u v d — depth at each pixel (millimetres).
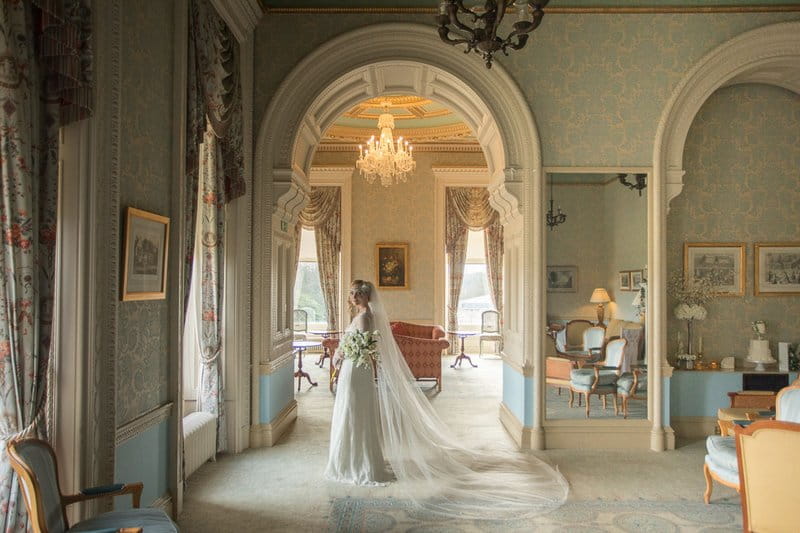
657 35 6566
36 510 2701
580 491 5125
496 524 4426
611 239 6578
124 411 3762
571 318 6566
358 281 5816
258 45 6637
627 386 6520
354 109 12055
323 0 6605
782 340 7078
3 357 2812
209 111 5082
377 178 13844
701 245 7098
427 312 13797
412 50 6727
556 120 6598
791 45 6465
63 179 3332
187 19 4672
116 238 3580
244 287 6324
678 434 6875
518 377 6758
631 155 6574
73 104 3186
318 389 9977
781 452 3510
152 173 4141
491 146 7500
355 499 4914
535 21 3678
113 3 3535
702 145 7141
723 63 6520
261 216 6543
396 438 5465
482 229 13844
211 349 5938
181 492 4645
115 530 2736
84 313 3338
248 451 6277
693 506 4789
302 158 7488
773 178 7113
